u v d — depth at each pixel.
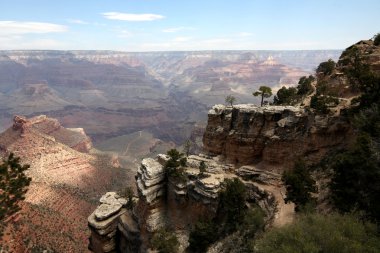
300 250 30.28
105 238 75.38
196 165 72.88
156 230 67.94
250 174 68.19
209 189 62.78
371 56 71.44
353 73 67.31
